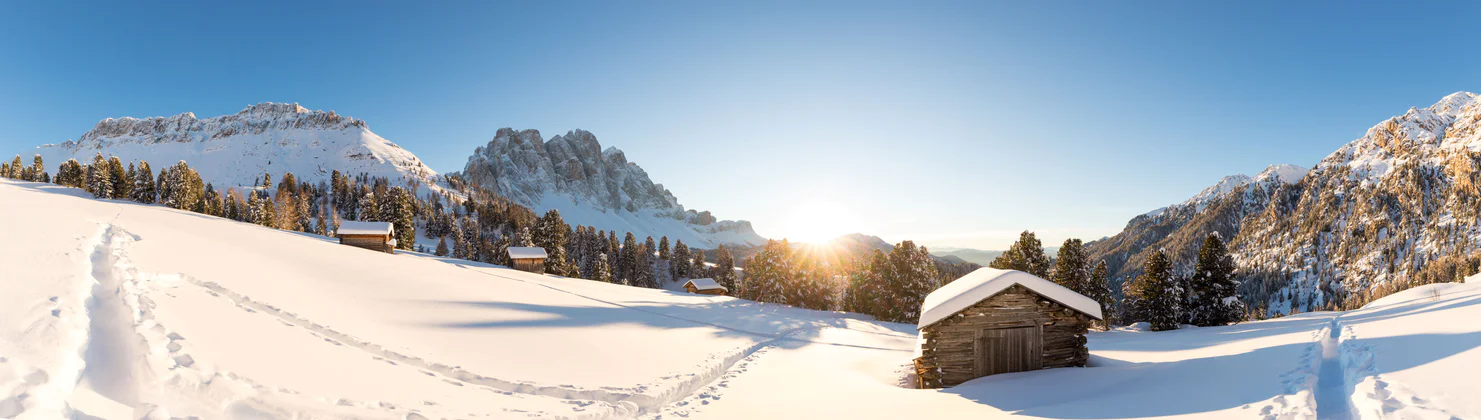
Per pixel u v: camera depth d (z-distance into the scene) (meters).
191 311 16.73
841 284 88.38
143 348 11.80
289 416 10.30
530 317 30.98
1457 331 15.30
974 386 18.59
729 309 47.28
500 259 98.19
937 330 20.53
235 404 10.19
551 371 19.30
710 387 20.12
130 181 125.56
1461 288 61.06
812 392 19.28
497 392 15.77
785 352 30.30
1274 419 10.31
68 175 134.00
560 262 88.38
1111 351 27.72
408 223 103.62
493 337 24.31
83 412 8.61
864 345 35.00
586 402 15.95
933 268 59.22
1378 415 9.41
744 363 25.88
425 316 26.89
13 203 45.41
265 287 25.55
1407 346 14.53
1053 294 20.36
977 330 20.44
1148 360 22.11
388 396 13.01
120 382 10.34
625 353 24.38
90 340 11.80
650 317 37.59
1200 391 13.52
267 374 12.45
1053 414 13.45
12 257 18.05
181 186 115.25
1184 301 54.34
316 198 183.62
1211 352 23.16
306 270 35.25
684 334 32.44
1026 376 19.11
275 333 16.91
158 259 26.55
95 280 17.47
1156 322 52.69
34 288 14.13
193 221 62.25
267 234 58.31
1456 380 10.38
